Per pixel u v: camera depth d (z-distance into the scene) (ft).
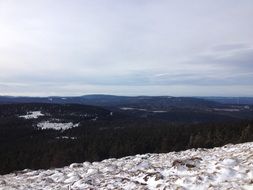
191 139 229.04
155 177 39.42
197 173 37.83
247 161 38.88
